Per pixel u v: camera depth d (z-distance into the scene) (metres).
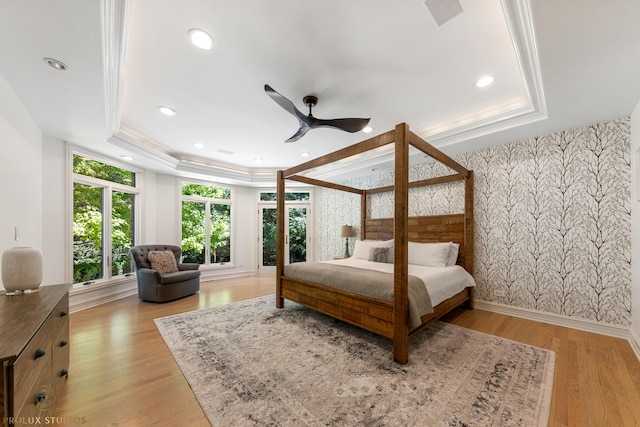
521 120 2.84
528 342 2.55
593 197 2.83
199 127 3.51
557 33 1.53
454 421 1.48
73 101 2.35
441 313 2.86
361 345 2.49
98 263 3.99
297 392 1.75
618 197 2.68
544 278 3.14
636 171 2.44
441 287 2.82
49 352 1.38
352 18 1.69
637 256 2.42
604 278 2.76
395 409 1.58
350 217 5.80
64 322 1.73
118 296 4.21
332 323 3.07
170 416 1.53
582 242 2.89
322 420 1.49
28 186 2.61
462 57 2.07
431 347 2.43
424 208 4.32
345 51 2.01
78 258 3.68
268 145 4.29
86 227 3.80
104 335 2.70
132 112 3.05
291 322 3.10
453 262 3.63
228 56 2.06
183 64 2.16
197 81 2.42
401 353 2.13
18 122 2.32
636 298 2.44
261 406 1.61
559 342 2.54
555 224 3.07
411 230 4.37
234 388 1.79
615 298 2.69
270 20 1.71
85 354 2.29
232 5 1.59
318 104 2.84
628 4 1.31
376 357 2.25
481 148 3.62
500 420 1.48
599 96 2.24
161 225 5.12
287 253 6.58
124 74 2.26
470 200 3.65
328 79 2.38
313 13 1.65
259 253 6.57
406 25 1.75
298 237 6.62
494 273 3.54
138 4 1.56
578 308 2.91
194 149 4.50
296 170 3.52
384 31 1.80
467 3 1.57
